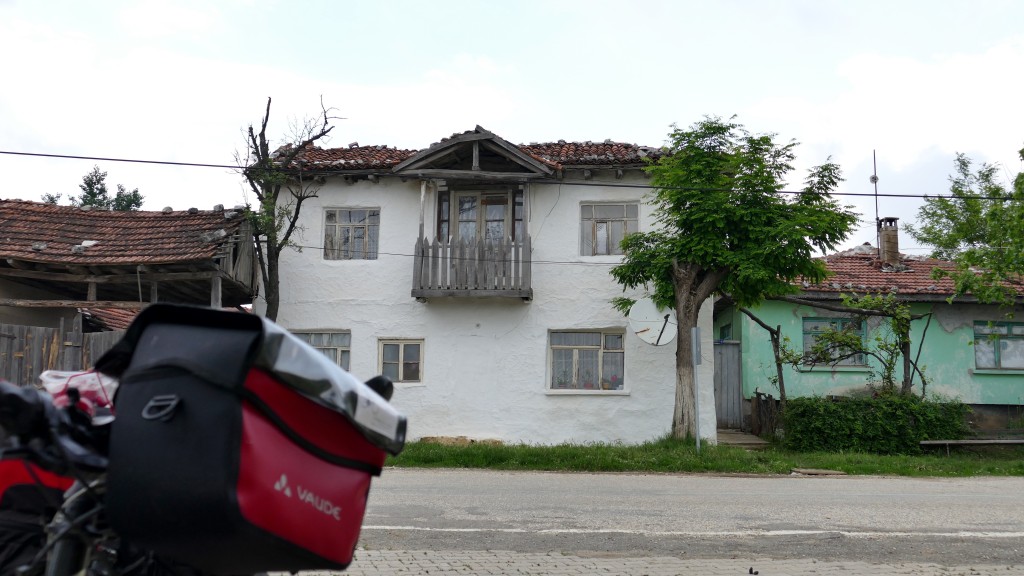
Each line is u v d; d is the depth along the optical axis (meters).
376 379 3.04
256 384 2.39
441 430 19.92
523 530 8.45
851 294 22.22
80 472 2.47
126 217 19.53
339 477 2.56
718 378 23.42
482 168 20.38
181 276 17.25
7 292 17.44
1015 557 7.40
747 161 17.33
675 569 6.62
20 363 14.23
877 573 6.55
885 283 23.73
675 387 18.89
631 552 7.38
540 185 20.23
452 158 20.03
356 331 20.30
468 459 15.88
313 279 20.47
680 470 15.23
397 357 20.34
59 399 2.87
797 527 8.81
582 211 20.22
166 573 2.75
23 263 16.86
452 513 9.59
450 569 6.45
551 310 19.95
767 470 15.16
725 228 17.27
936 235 29.55
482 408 19.89
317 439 2.52
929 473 15.50
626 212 20.09
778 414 20.45
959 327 23.42
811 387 23.05
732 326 24.38
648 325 17.58
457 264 19.73
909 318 20.20
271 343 2.40
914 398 19.33
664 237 18.28
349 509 2.57
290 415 2.45
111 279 17.23
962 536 8.35
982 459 18.08
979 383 23.27
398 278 20.33
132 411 2.41
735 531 8.52
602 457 15.65
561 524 8.89
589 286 19.88
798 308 23.19
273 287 19.30
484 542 7.79
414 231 20.39
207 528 2.28
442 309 20.16
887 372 20.80
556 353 20.08
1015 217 19.41
